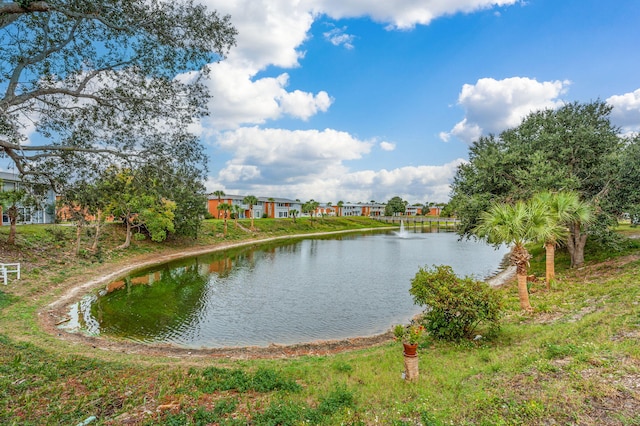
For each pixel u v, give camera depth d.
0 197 24.22
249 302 20.17
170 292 22.64
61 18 8.92
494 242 14.35
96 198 10.38
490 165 20.70
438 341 10.27
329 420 5.33
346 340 13.48
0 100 7.89
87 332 14.09
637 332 7.62
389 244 59.25
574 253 20.53
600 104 20.52
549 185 18.02
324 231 90.19
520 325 11.00
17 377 7.30
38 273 21.80
